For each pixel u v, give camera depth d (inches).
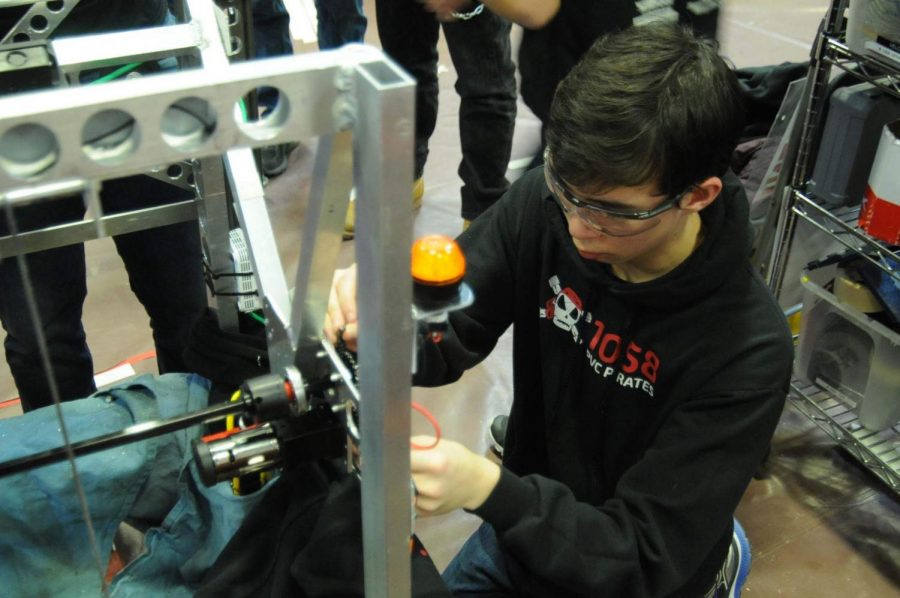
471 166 94.7
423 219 105.7
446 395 82.2
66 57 33.4
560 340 41.8
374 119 17.8
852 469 76.3
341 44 110.7
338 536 28.8
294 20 137.3
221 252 39.6
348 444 27.3
